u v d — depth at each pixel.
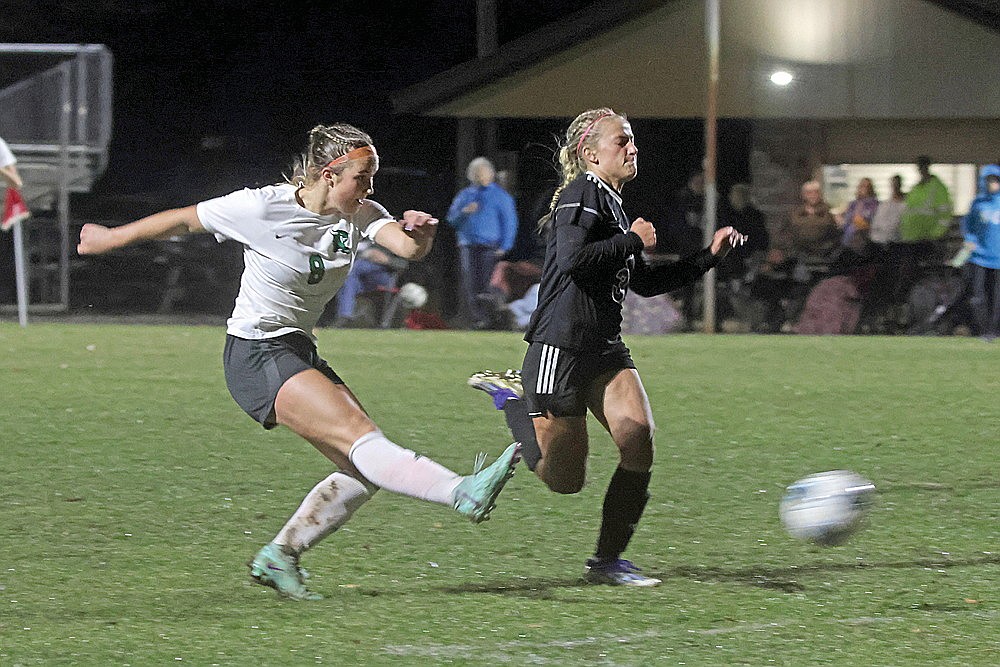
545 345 16.52
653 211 68.62
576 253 15.95
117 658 13.65
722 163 68.75
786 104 62.81
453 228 61.75
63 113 66.81
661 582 16.84
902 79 62.88
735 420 31.38
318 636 14.43
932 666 13.47
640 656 13.73
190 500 21.78
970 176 65.69
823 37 62.62
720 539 19.36
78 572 17.19
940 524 20.28
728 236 17.28
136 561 17.81
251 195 15.59
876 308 58.47
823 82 62.84
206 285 71.75
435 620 15.07
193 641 14.23
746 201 59.31
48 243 70.38
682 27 61.72
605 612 15.41
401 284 62.03
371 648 13.99
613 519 16.72
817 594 16.25
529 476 24.08
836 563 17.91
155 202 84.44
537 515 20.84
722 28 62.56
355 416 15.59
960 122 65.31
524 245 59.69
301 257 15.62
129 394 34.66
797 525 16.19
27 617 15.13
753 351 48.88
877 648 14.03
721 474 24.56
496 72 62.22
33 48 66.19
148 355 45.09
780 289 58.97
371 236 15.87
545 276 16.58
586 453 17.06
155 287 72.94
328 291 15.95
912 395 36.12
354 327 59.59
